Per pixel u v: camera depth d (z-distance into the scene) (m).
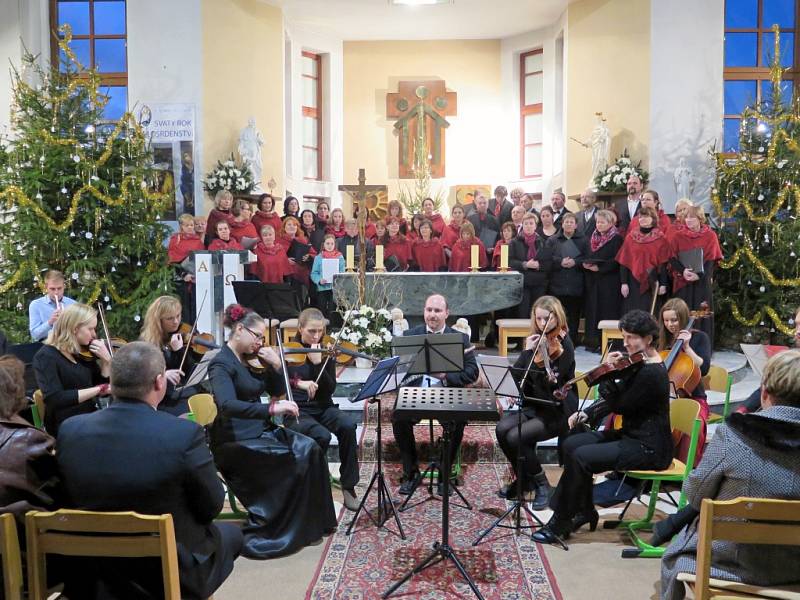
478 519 4.22
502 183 12.70
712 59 9.95
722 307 8.63
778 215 8.52
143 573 2.37
